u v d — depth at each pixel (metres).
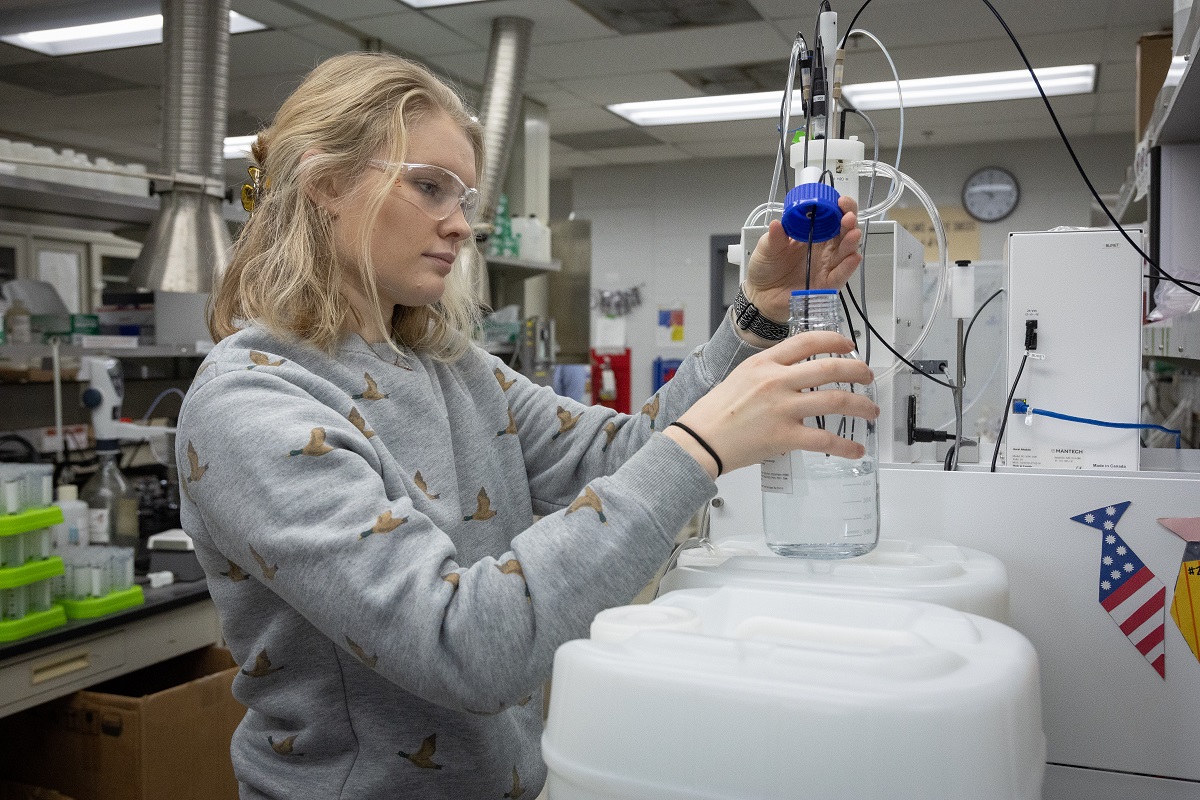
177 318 3.38
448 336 1.00
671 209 8.30
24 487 2.07
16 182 2.73
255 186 0.94
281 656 0.84
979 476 1.01
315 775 0.85
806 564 0.80
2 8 4.36
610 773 0.50
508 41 4.61
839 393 0.68
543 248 5.53
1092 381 1.09
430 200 0.85
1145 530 0.96
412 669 0.66
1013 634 0.56
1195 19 1.29
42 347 2.98
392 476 0.81
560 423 1.07
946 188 7.43
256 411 0.73
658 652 0.52
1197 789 0.95
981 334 2.12
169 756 2.08
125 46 4.89
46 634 2.02
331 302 0.86
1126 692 0.97
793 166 1.05
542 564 0.66
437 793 0.86
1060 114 6.40
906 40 4.89
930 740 0.45
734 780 0.47
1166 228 2.19
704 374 1.00
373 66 0.87
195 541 0.84
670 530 0.67
